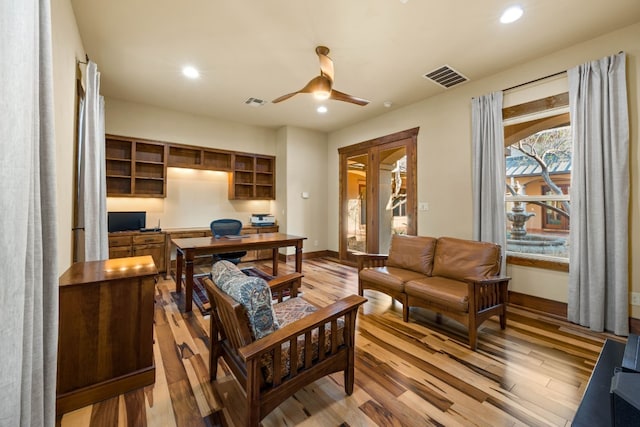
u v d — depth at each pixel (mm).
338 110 4836
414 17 2426
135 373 1704
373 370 1956
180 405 1582
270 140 6125
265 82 3752
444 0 2217
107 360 1636
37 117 881
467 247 2918
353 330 1685
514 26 2535
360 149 5473
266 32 2658
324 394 1697
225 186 5695
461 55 3033
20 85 708
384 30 2609
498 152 3334
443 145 4016
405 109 4578
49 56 988
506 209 3445
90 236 2479
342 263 5648
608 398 1168
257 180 6086
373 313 3025
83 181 2484
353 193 5715
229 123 5551
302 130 5977
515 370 1955
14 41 693
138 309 1728
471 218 3695
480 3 2248
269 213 6246
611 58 2543
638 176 2473
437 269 3039
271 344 1268
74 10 2342
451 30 2605
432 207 4152
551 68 2990
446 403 1618
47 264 985
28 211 786
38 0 923
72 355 1544
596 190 2604
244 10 2361
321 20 2484
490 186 3402
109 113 4363
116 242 4137
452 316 2418
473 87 3666
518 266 3268
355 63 3203
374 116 5137
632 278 2506
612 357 1484
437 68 3314
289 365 1411
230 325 1478
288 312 1923
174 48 2938
